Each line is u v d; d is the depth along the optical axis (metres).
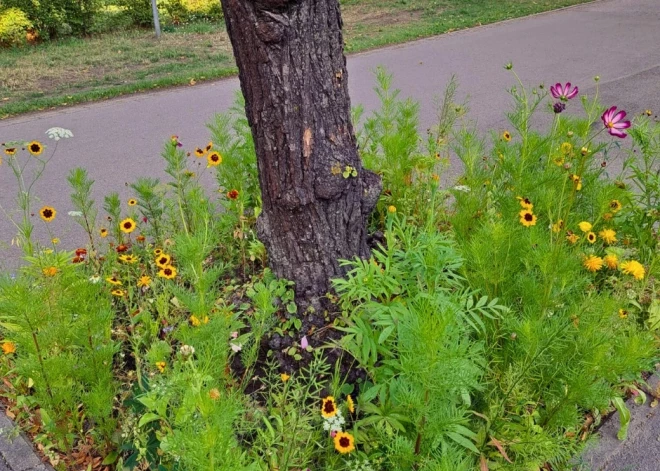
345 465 2.10
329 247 2.73
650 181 3.40
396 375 2.35
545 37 11.57
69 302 2.29
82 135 6.67
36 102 7.94
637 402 2.74
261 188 2.79
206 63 10.16
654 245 3.21
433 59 9.95
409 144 3.75
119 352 2.82
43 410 2.41
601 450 2.50
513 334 2.24
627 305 2.82
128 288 3.12
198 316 2.29
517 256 2.62
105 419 2.35
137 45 11.84
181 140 6.37
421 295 2.16
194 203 3.29
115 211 3.86
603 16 13.74
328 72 2.58
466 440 2.02
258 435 2.13
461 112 4.33
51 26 12.89
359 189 2.79
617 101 7.28
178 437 1.70
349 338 2.33
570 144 3.26
